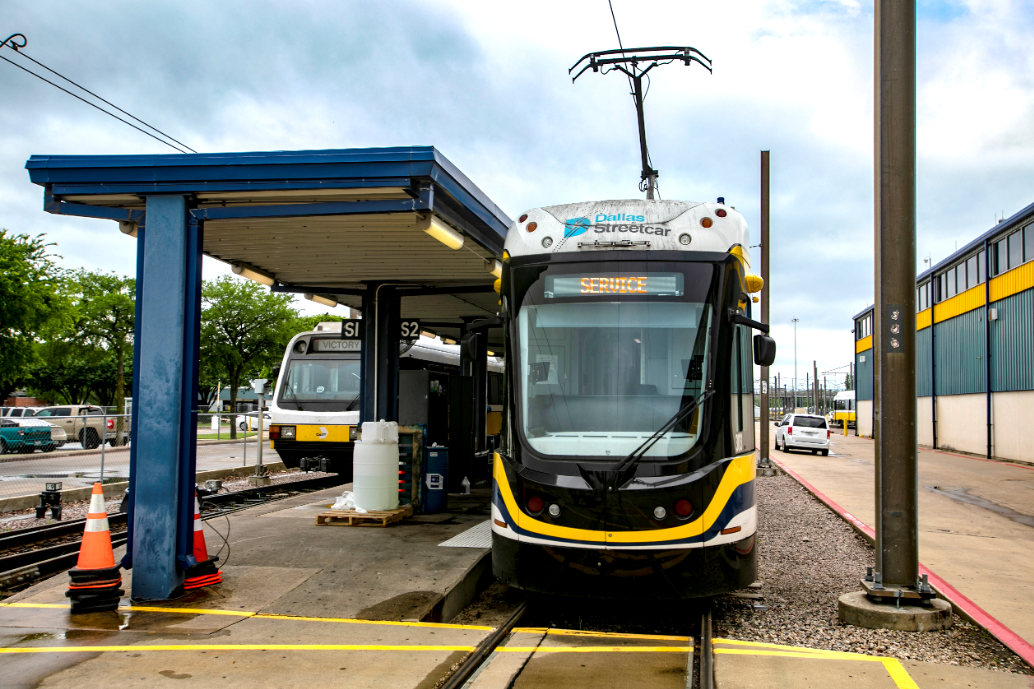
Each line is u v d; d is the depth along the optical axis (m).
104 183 6.61
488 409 18.84
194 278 6.64
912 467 6.34
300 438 16.22
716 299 6.53
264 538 8.49
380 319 11.37
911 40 6.45
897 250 6.36
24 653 4.98
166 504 6.35
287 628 5.59
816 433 31.08
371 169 6.43
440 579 6.84
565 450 6.19
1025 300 25.95
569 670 4.89
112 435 24.08
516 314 6.72
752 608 6.89
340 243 8.72
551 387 6.46
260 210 6.68
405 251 9.12
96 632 5.45
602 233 6.73
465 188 7.42
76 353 35.69
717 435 6.17
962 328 32.66
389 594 6.44
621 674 4.82
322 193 6.57
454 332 17.05
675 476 5.96
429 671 4.73
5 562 8.52
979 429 30.53
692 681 4.72
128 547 6.47
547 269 6.74
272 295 36.28
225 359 35.47
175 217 6.60
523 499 6.14
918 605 6.25
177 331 6.49
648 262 6.63
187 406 6.52
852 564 8.80
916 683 4.73
